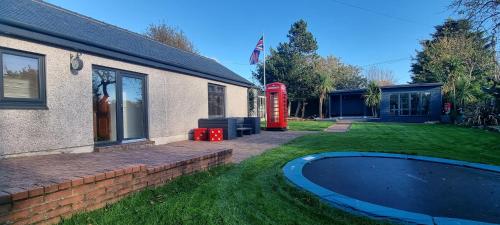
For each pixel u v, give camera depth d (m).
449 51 29.12
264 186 5.46
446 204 4.58
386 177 6.27
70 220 3.56
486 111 18.58
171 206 4.26
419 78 35.28
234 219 3.87
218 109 15.74
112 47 8.66
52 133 7.10
